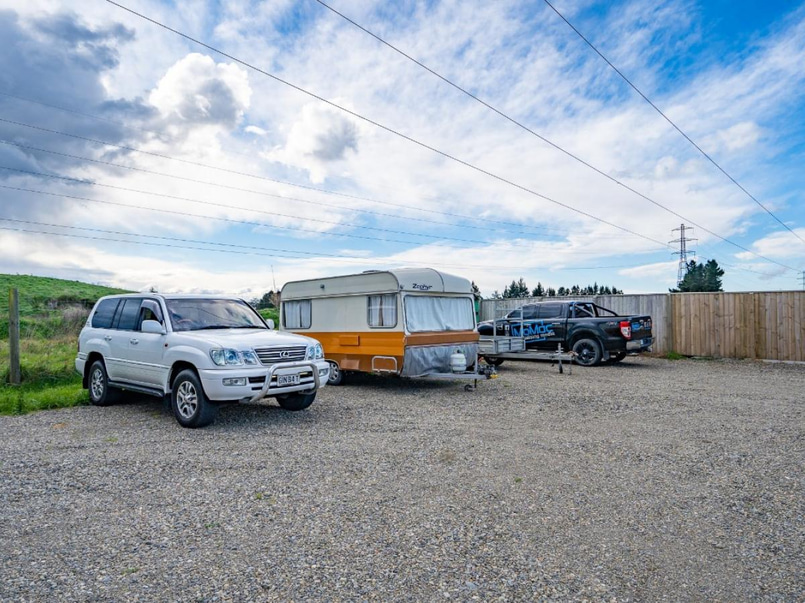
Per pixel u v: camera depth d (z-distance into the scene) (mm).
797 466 4867
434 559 3076
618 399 8516
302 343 7086
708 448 5508
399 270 9734
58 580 2848
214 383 6172
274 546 3246
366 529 3488
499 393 9297
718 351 15227
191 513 3777
